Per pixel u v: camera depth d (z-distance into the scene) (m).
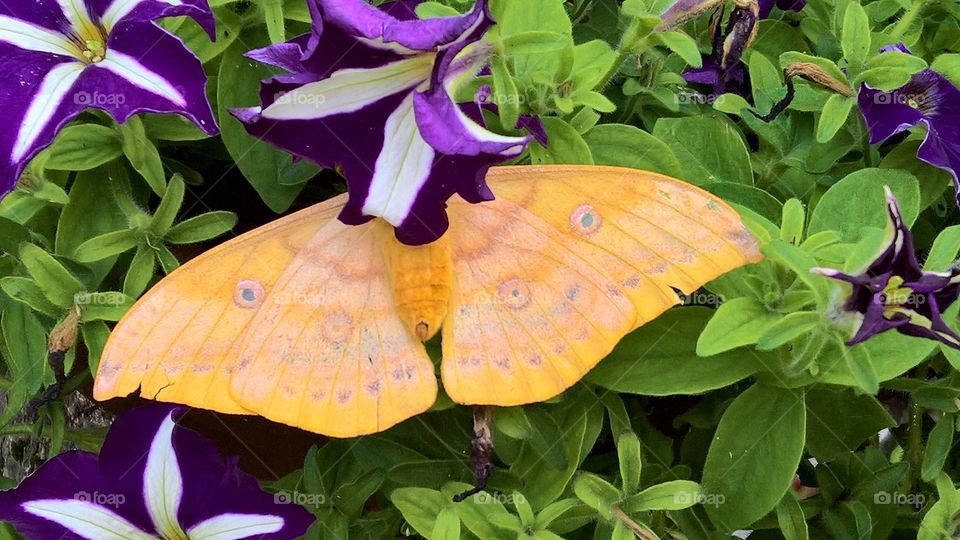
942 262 0.47
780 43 0.57
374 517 0.52
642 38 0.51
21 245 0.50
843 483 0.52
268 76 0.54
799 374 0.49
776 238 0.49
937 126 0.52
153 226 0.51
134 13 0.49
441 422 0.51
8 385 0.53
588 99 0.50
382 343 0.46
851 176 0.51
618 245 0.46
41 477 0.50
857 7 0.52
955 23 0.57
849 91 0.52
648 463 0.52
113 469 0.50
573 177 0.46
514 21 0.50
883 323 0.45
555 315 0.46
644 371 0.49
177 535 0.51
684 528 0.51
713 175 0.52
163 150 0.55
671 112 0.55
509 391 0.46
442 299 0.46
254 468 0.56
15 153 0.48
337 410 0.45
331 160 0.45
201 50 0.53
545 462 0.50
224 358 0.45
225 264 0.46
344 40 0.44
